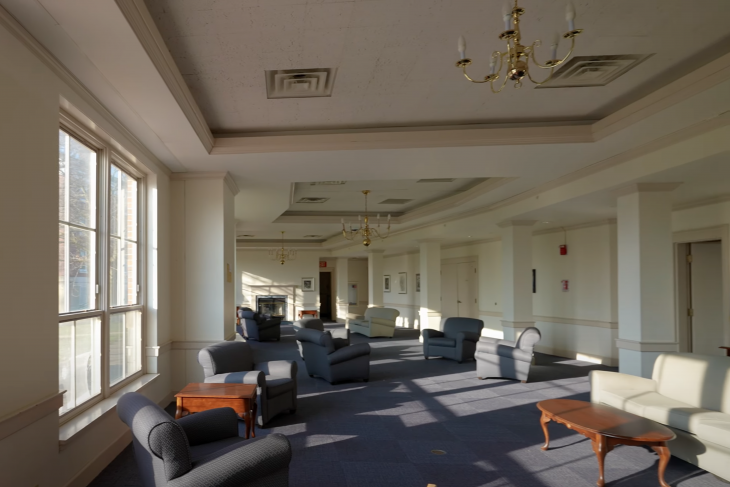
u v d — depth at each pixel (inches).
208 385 175.5
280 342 500.7
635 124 176.4
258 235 626.2
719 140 169.8
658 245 222.7
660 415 160.2
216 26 122.8
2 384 97.1
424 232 472.7
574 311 382.0
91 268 156.6
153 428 93.6
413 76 154.6
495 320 497.7
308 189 353.4
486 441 177.9
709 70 141.5
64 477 123.4
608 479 144.6
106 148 164.7
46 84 115.8
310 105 179.2
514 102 179.0
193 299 241.3
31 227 108.7
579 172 246.2
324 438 180.2
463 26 124.4
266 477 103.6
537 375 309.1
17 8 96.1
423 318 484.7
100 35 107.0
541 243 422.9
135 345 201.9
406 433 187.0
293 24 122.3
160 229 222.7
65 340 136.1
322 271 802.8
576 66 149.9
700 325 307.9
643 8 118.2
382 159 220.4
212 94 167.8
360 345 291.0
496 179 291.3
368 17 119.6
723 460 138.0
